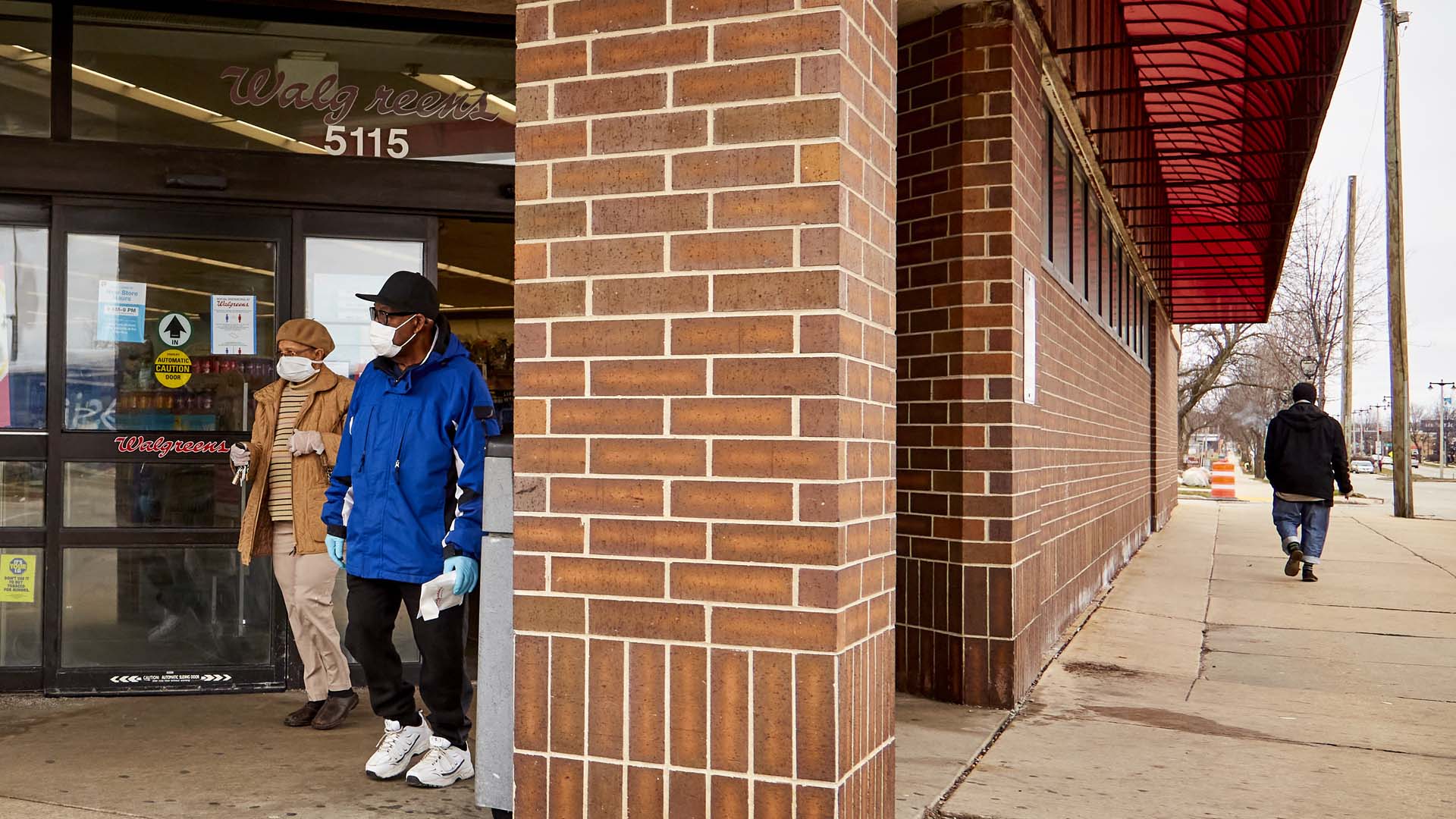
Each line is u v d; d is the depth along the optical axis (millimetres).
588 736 3285
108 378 5977
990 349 5910
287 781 4449
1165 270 18172
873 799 3336
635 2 3299
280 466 5336
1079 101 8055
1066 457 8359
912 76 6160
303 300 6172
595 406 3295
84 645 5887
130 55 6055
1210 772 4875
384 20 6301
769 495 3127
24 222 5961
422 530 4414
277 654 6020
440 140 6367
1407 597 10719
